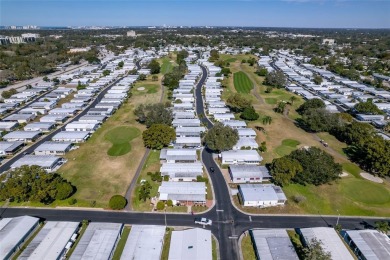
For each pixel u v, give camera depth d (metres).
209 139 135.00
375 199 107.25
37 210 100.19
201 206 103.00
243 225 94.00
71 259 77.44
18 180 100.31
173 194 105.06
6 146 141.75
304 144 149.75
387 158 114.94
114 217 97.00
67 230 87.56
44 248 80.69
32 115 185.88
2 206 102.38
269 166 123.88
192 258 77.62
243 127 168.75
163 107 168.88
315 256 71.94
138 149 142.88
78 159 134.12
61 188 102.00
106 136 158.25
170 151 135.62
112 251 81.56
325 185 114.94
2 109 195.38
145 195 103.75
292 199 106.50
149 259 77.38
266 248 81.75
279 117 188.50
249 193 105.44
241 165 125.19
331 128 160.25
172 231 87.25
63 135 154.50
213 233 90.38
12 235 84.62
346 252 80.31
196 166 123.44
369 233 87.31
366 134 143.62
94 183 115.25
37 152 138.75
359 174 122.62
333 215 99.38
